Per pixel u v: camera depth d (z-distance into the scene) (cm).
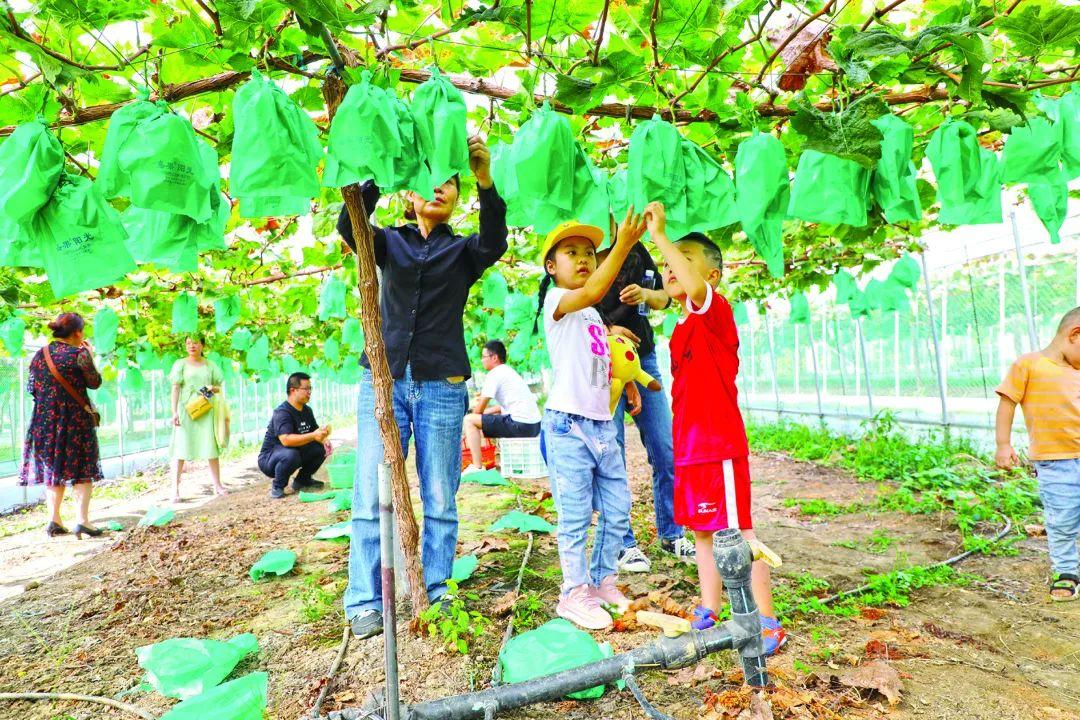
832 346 1012
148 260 184
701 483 230
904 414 837
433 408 264
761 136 204
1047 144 220
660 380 357
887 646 234
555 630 228
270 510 579
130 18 164
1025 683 209
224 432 731
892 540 383
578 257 262
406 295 262
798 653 228
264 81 163
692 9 184
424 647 231
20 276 394
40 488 780
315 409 2002
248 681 200
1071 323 291
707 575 236
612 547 271
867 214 222
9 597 355
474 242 267
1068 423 287
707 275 244
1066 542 287
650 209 201
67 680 240
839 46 188
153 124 154
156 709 213
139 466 1052
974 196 222
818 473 636
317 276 573
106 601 335
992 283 657
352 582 256
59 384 511
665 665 167
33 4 153
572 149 194
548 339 269
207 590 340
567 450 256
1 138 182
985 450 650
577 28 191
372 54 191
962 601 283
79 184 164
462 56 222
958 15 195
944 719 186
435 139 184
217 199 174
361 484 260
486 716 164
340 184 173
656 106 215
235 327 716
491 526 427
